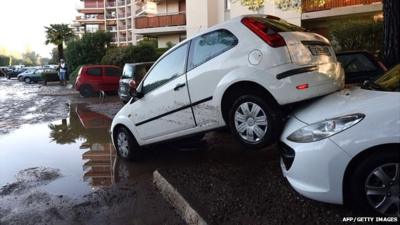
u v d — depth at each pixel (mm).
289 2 17062
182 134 5715
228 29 5062
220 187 4738
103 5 94812
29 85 36969
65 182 6066
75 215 4734
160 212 4617
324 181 3635
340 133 3582
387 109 3480
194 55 5469
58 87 31172
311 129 3816
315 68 4684
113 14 95375
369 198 3508
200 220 3949
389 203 3447
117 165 6781
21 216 4773
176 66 5730
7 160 7617
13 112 15453
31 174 6566
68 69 33875
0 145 9070
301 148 3814
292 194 4293
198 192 4660
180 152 7176
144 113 6270
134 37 61938
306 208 3938
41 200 5305
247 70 4723
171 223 4281
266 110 4648
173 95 5688
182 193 4660
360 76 8172
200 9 29156
